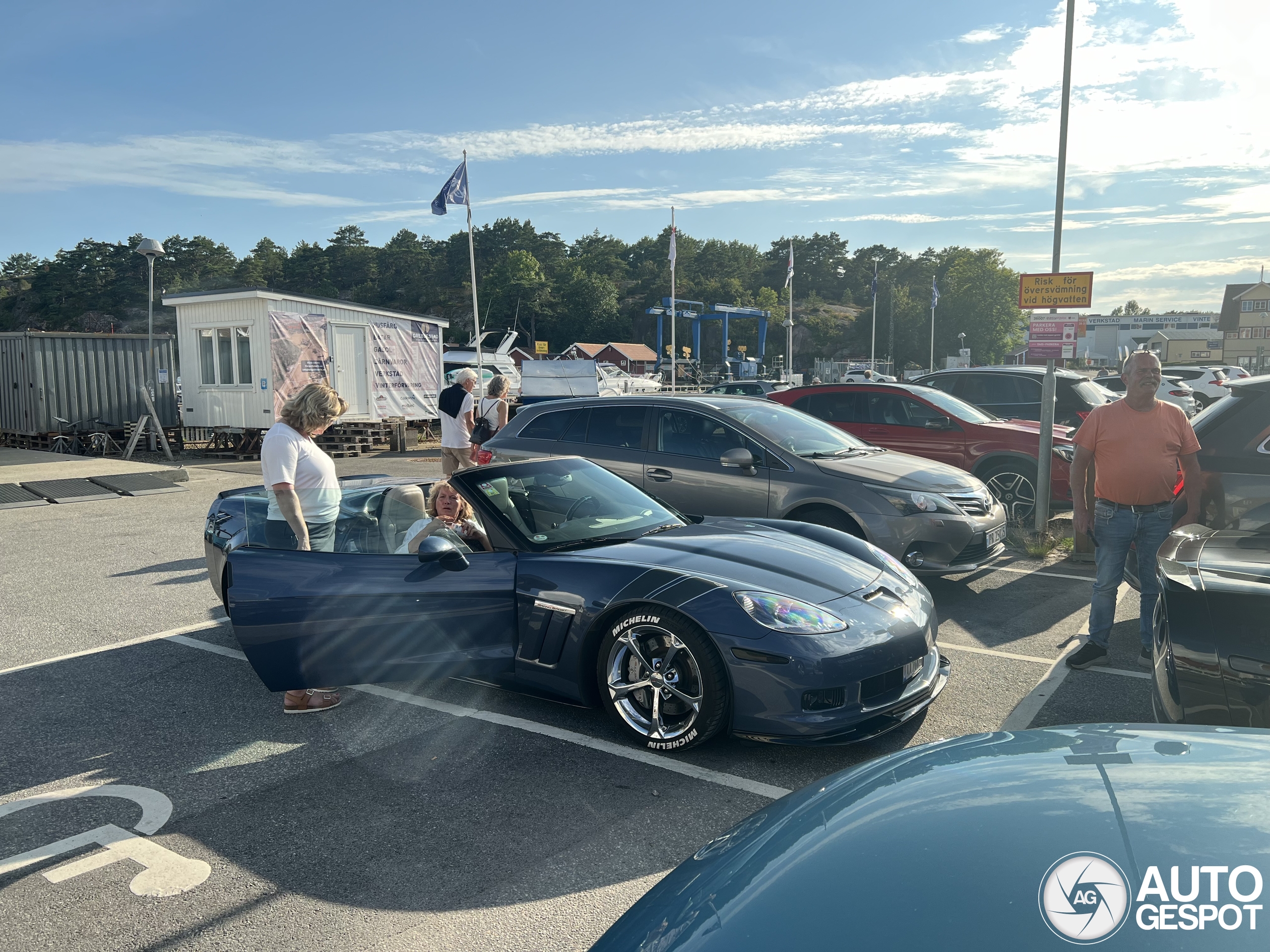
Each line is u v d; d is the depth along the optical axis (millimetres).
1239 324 86438
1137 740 1749
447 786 3438
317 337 18266
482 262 174750
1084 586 6617
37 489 12156
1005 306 98938
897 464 6430
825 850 1459
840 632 3492
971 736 1921
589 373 22219
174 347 20594
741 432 6555
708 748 3762
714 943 1287
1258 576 2898
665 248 171625
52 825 3195
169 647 5375
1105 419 4582
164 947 2473
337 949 2445
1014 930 1199
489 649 3975
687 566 3787
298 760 3719
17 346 17828
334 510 4242
